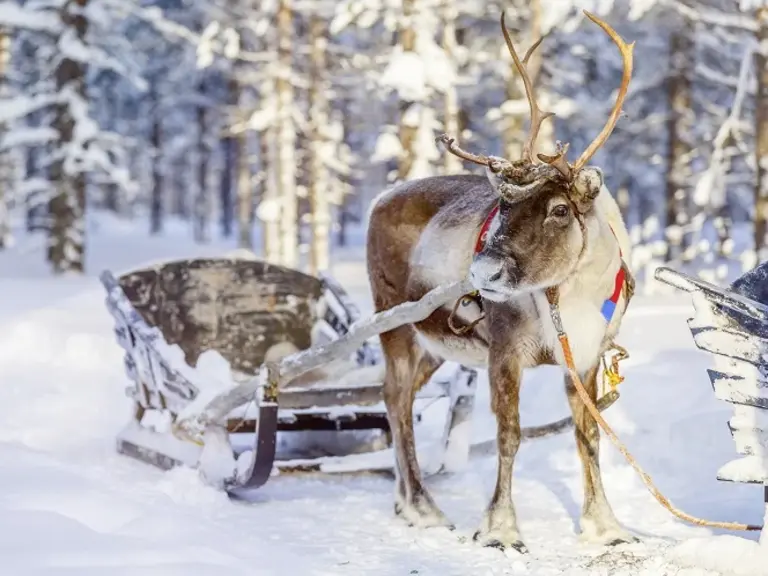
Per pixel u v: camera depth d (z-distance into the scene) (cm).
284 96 2425
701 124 2420
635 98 2656
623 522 610
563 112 2000
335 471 693
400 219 670
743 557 482
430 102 1992
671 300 1511
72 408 938
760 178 1780
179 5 3722
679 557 503
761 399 469
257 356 853
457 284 561
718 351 476
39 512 520
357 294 1728
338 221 4381
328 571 500
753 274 505
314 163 2494
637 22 2202
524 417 840
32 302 1523
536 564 525
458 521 623
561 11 1748
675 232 2216
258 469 625
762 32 1744
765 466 467
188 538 514
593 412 525
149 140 4906
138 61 2850
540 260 513
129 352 758
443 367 961
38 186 2523
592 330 546
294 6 2425
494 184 534
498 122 2272
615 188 3306
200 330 845
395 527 602
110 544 486
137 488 629
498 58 2234
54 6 2400
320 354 620
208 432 660
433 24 1775
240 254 870
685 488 681
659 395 813
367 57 2275
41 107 2483
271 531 582
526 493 685
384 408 730
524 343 560
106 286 802
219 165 5334
